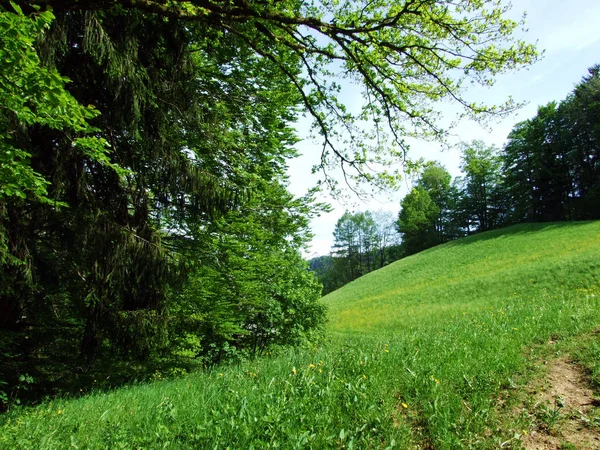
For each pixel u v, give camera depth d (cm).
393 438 326
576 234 3500
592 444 328
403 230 7444
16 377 706
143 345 722
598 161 5056
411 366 493
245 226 965
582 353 526
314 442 315
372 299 3506
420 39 762
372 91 850
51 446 341
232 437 327
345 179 903
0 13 320
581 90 5112
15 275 603
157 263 702
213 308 916
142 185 751
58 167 595
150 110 702
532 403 396
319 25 671
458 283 2973
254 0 627
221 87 969
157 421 373
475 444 320
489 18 669
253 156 1031
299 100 1085
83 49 564
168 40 722
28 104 400
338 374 465
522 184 5741
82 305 722
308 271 1567
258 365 596
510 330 685
